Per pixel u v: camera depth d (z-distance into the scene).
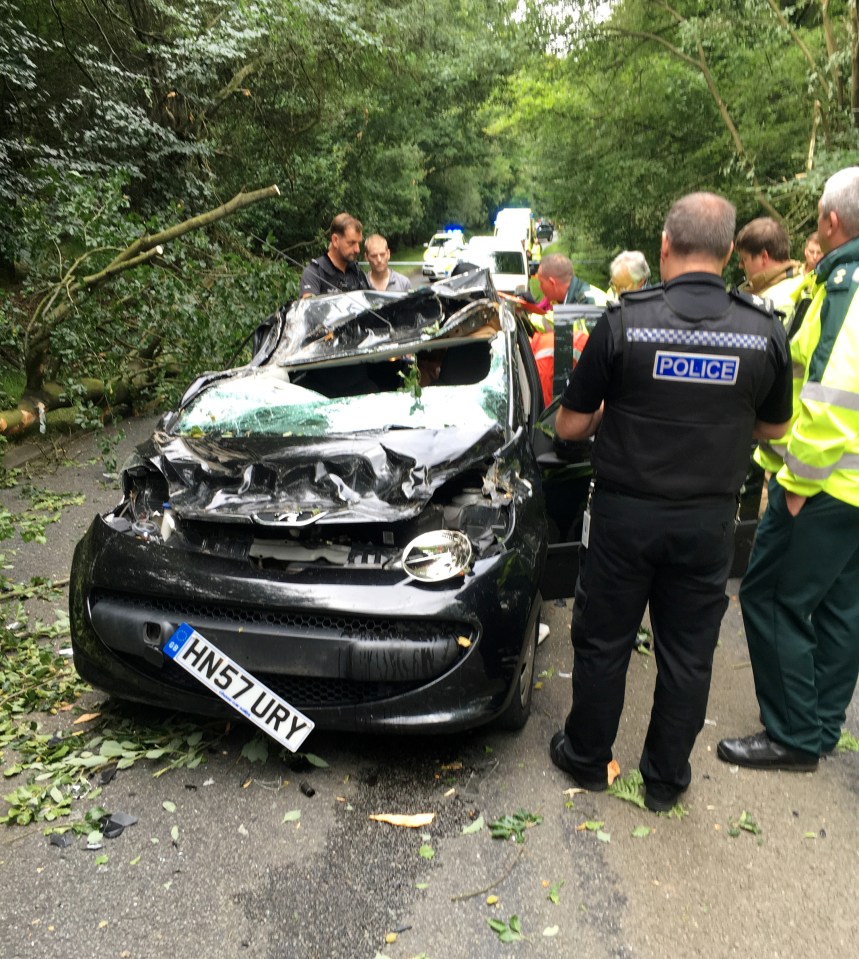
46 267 6.90
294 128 14.46
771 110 11.81
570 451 2.96
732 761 3.01
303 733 2.69
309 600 2.64
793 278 3.85
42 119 10.06
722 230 2.37
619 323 2.39
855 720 3.41
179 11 11.41
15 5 9.55
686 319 2.36
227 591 2.70
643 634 3.96
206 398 3.71
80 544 3.12
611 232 15.55
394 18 13.91
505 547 2.88
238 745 2.98
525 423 3.59
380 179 22.36
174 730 3.03
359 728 2.71
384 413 3.43
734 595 4.57
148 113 11.62
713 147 12.69
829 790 2.88
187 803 2.67
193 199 11.88
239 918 2.21
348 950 2.12
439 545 2.73
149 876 2.35
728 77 12.26
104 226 6.45
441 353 4.41
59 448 6.78
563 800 2.75
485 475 3.08
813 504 2.76
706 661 2.60
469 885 2.35
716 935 2.20
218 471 2.93
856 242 2.55
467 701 2.70
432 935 2.17
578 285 5.51
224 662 2.70
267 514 2.68
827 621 2.97
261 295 6.82
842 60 8.63
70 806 2.63
